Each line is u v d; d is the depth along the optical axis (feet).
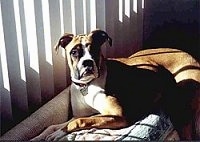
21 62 5.67
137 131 5.39
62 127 5.53
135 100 5.89
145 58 6.43
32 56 5.86
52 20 6.07
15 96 5.74
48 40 6.07
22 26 5.59
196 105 6.07
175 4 8.04
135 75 6.10
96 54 5.70
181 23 8.10
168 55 6.51
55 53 6.28
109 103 5.73
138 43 8.45
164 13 8.18
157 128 5.49
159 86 6.18
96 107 5.83
